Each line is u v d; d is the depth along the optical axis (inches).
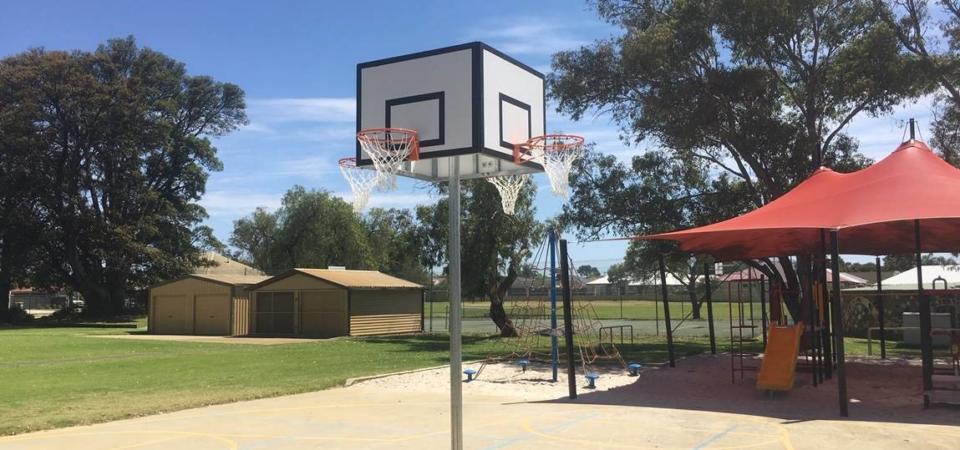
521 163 266.5
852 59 733.9
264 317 1328.7
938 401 401.7
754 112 764.6
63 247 1993.1
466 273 1134.4
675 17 761.6
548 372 613.6
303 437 326.6
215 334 1348.4
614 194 894.4
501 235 1125.1
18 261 1937.7
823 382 511.5
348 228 2571.4
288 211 2564.0
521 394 475.8
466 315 2010.3
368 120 255.3
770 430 331.6
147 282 2052.2
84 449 303.1
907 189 444.1
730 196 868.6
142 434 335.6
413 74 247.9
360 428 348.2
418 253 1195.3
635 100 837.2
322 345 1011.9
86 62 1994.3
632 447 297.4
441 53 243.1
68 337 1266.0
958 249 682.2
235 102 2295.8
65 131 1943.9
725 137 786.8
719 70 759.7
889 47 700.0
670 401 431.2
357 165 254.2
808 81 766.5
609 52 825.5
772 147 753.6
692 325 1433.3
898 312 1065.5
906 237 626.5
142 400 442.9
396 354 832.3
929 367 398.9
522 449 294.7
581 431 333.4
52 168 1932.8
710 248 673.6
